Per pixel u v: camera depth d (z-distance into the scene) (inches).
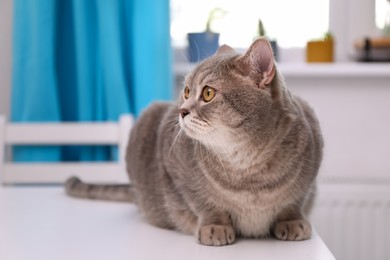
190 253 38.4
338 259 78.7
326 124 84.8
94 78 78.5
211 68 42.7
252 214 42.9
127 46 80.0
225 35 88.1
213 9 85.4
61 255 37.9
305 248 39.8
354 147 85.0
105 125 72.5
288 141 41.9
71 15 79.9
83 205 55.6
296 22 89.0
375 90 84.1
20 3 76.5
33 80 76.1
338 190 77.4
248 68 41.8
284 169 41.9
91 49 78.3
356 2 87.5
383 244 78.3
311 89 84.6
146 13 76.4
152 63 76.7
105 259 36.9
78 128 72.7
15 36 76.9
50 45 76.3
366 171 85.2
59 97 80.7
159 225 47.6
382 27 88.1
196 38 81.2
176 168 45.1
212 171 42.5
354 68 80.0
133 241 41.8
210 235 40.8
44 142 73.1
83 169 72.2
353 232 78.2
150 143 51.4
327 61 83.6
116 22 75.5
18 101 77.4
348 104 84.5
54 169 72.4
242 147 41.7
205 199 43.2
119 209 53.8
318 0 89.0
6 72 86.7
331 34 86.5
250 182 42.0
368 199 77.6
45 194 61.6
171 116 48.5
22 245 40.3
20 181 72.5
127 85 79.5
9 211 52.4
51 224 47.1
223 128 41.9
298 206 44.1
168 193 46.6
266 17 88.7
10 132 72.8
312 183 45.1
